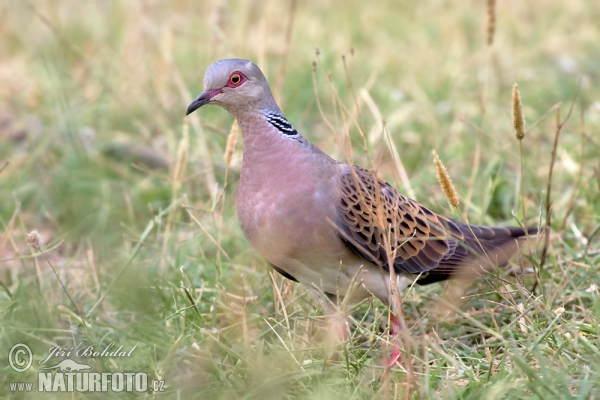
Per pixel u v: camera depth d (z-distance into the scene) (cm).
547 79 1916
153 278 1132
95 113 1794
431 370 952
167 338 1019
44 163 1602
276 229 1022
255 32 2202
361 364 956
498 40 2145
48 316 1050
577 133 1595
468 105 1762
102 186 1466
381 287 1076
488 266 1116
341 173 1049
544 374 856
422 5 2439
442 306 1090
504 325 1070
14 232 1436
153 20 2094
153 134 1759
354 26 2302
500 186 1420
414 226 1093
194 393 933
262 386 902
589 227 1278
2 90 1944
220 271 1162
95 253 1259
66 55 2000
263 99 1041
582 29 2236
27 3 1830
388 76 1986
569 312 1034
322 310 1103
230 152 1163
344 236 1021
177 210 1408
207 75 1057
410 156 1593
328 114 1823
